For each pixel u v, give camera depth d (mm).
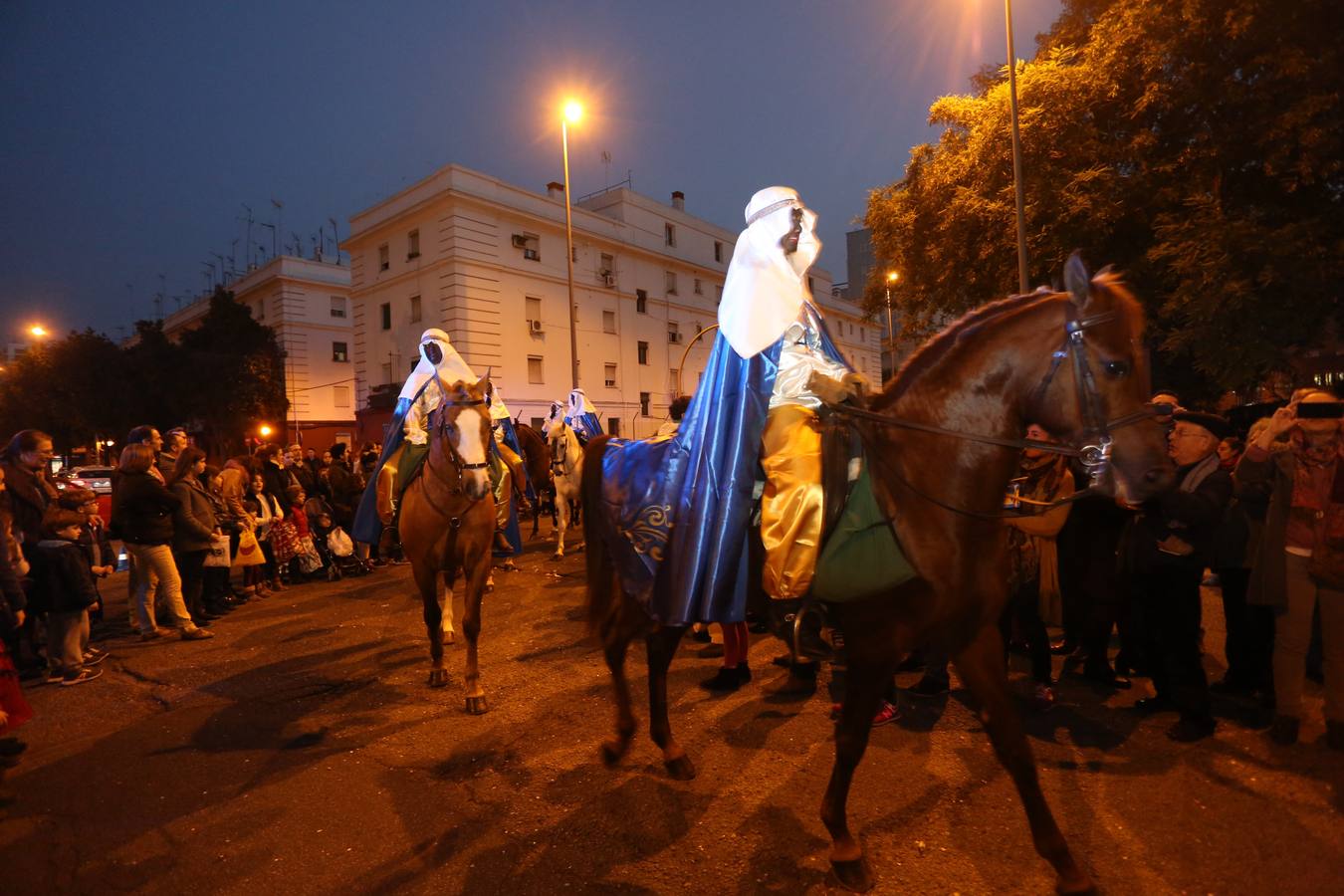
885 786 3518
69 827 3404
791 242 3094
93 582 5754
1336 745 3697
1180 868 2797
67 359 29250
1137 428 2412
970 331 2766
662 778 3676
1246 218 10570
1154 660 4309
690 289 38406
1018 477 4254
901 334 17719
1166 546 3809
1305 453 3684
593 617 3586
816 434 2818
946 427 2686
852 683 2732
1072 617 4699
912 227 15273
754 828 3176
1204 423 3920
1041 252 12492
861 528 2643
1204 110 11383
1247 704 4391
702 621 2922
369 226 30016
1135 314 2498
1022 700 4547
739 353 2947
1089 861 2854
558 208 30688
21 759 4199
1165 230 10898
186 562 7270
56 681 5676
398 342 29578
